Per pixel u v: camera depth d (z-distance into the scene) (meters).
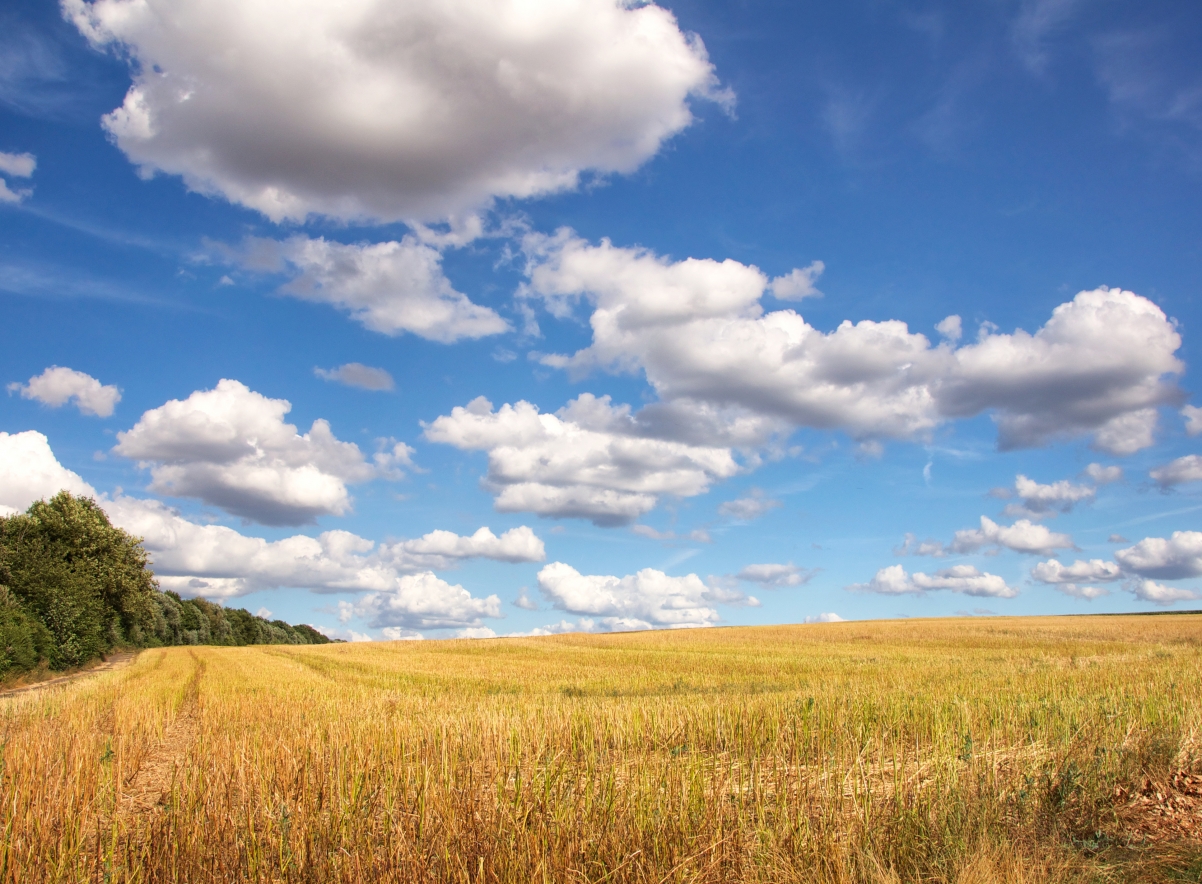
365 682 28.05
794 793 7.31
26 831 6.92
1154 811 7.25
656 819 6.51
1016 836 6.54
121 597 58.47
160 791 9.47
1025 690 16.48
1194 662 24.05
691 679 27.48
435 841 6.23
